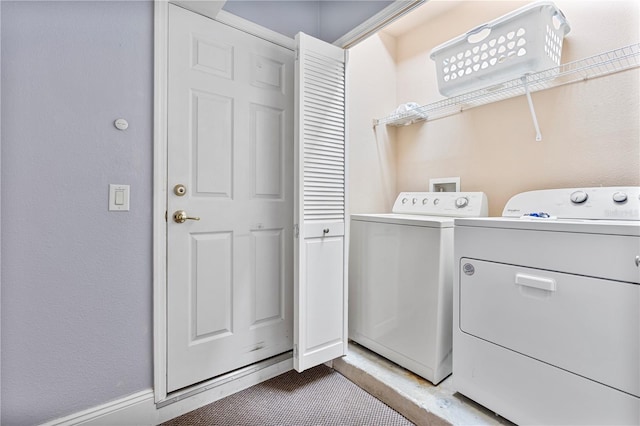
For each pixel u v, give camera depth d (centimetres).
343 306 191
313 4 204
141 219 138
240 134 168
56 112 119
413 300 168
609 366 102
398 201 231
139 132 137
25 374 116
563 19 154
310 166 174
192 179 153
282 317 188
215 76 159
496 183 194
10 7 111
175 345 149
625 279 99
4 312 112
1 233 111
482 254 137
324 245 182
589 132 157
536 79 163
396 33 245
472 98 193
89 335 127
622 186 145
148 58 139
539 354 119
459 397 148
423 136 234
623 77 147
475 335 140
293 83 190
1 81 110
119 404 133
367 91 231
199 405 154
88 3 124
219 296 162
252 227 174
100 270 129
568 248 112
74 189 123
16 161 112
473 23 203
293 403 159
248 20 172
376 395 164
